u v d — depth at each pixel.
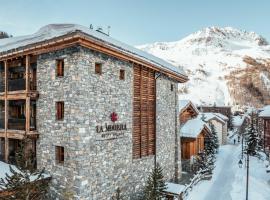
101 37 17.00
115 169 16.98
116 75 17.27
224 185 26.19
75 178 14.39
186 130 31.02
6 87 17.62
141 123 19.98
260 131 50.12
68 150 14.81
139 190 19.50
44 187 14.80
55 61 15.62
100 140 15.74
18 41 19.14
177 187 21.31
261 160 37.50
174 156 25.45
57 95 15.47
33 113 17.66
